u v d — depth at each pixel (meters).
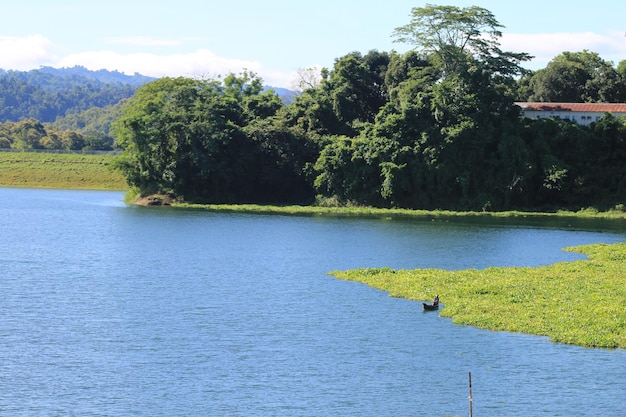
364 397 44.84
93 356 52.22
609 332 55.97
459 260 93.19
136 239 112.12
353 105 191.38
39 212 153.00
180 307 66.19
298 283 77.44
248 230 124.38
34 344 54.91
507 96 170.38
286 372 49.06
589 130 168.38
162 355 52.50
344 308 65.94
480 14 177.88
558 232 123.25
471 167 164.12
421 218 146.75
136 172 180.88
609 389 46.00
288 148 178.88
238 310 65.12
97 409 43.12
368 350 53.47
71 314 63.62
